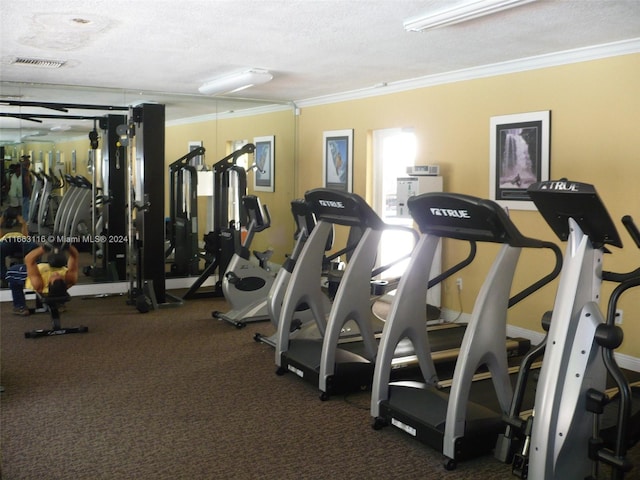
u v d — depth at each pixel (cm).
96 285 702
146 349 503
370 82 627
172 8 354
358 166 698
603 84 451
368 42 440
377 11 360
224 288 589
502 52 475
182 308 656
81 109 662
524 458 270
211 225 727
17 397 393
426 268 355
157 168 692
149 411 372
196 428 348
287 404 386
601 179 457
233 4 346
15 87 632
